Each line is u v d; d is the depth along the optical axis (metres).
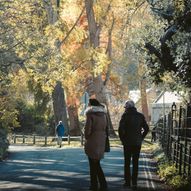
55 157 46.00
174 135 30.75
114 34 90.62
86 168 34.38
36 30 43.28
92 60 80.44
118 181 26.59
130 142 23.12
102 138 21.62
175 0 23.38
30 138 91.75
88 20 85.62
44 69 45.41
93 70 75.94
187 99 40.47
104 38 97.25
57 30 47.44
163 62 31.67
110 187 24.00
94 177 22.02
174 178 23.75
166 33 28.66
